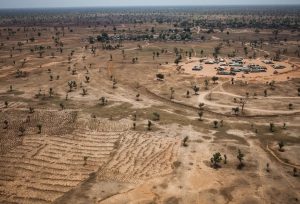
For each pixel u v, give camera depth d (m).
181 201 69.00
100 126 106.69
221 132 102.94
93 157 87.25
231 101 132.38
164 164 83.56
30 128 104.81
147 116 116.06
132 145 93.75
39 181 76.31
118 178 77.56
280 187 73.75
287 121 112.38
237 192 71.94
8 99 133.00
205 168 81.56
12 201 69.25
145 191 72.50
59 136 99.62
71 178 77.62
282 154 88.75
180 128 105.88
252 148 92.38
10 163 83.88
